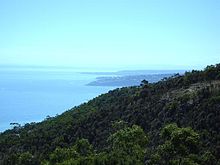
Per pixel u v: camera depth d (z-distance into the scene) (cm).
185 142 5756
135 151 6103
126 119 8981
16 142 10019
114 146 6462
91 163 6066
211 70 9231
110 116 9581
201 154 5809
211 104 7262
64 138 9256
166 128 6269
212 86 8444
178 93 8881
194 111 7488
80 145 7075
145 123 8394
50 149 8750
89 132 9144
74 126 9744
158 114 8244
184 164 5353
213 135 6500
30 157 7744
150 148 6550
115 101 11038
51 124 10962
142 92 9912
